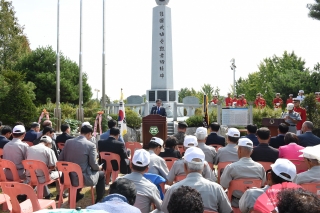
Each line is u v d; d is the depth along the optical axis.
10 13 33.81
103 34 18.25
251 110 16.58
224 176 5.41
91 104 31.50
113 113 20.59
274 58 50.72
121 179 3.68
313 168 4.90
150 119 13.49
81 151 6.81
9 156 7.55
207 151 7.25
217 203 4.21
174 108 21.42
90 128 7.33
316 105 15.44
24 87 16.41
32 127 9.84
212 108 20.52
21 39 35.06
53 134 9.68
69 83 29.95
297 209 2.20
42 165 6.96
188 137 6.87
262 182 5.43
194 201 2.78
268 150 6.62
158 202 4.63
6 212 6.73
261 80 50.44
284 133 8.28
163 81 22.23
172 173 5.92
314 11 22.05
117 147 7.97
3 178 7.21
